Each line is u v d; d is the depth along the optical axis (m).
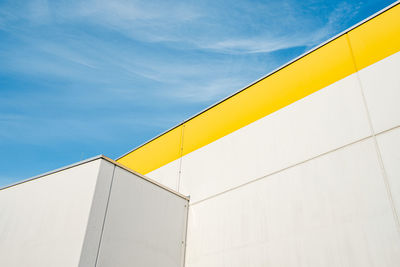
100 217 6.17
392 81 6.12
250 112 8.41
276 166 7.06
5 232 7.00
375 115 6.06
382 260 4.95
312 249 5.72
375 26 6.91
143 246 6.71
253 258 6.43
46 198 6.91
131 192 6.98
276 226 6.40
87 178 6.57
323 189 6.09
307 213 6.09
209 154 8.77
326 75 7.23
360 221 5.41
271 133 7.57
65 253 5.80
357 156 5.95
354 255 5.24
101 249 5.95
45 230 6.41
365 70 6.61
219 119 9.16
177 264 7.27
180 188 8.89
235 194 7.51
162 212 7.50
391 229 5.05
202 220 7.81
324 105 6.91
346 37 7.30
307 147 6.74
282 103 7.77
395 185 5.30
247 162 7.70
